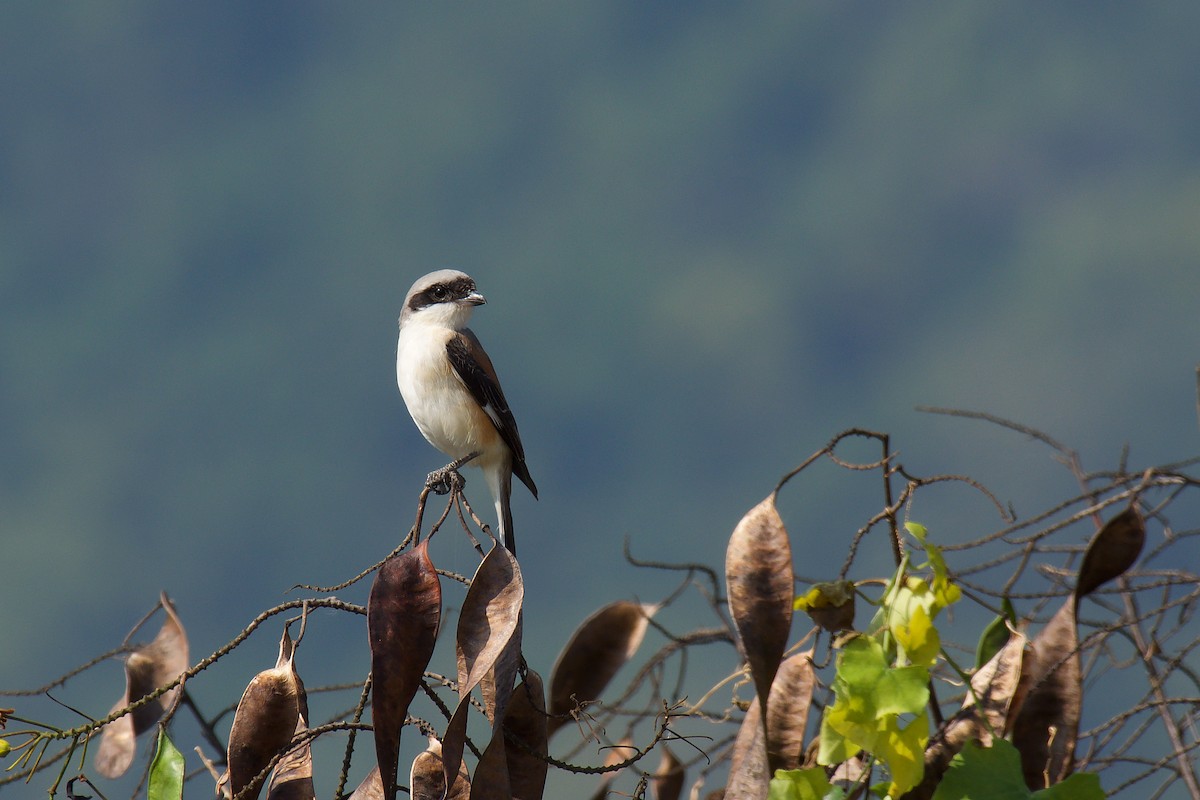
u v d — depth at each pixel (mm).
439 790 4082
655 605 5426
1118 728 4219
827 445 4137
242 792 4051
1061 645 4094
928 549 3736
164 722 4254
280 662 4270
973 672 4105
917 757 3619
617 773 5062
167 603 5289
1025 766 3971
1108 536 4094
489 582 4129
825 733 3656
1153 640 4441
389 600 4059
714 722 4379
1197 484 4102
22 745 4117
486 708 4039
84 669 5062
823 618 3908
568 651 5414
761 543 4070
